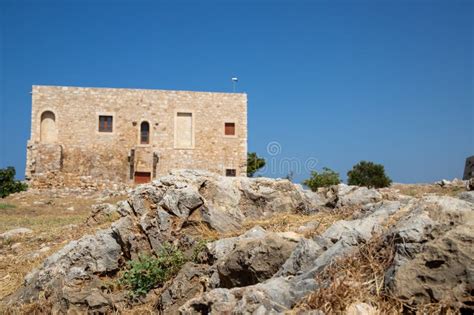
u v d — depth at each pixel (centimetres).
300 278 748
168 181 1317
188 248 1149
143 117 4925
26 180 4691
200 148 4962
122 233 1212
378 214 957
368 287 683
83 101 4856
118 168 4862
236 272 875
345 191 1561
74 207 3644
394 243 717
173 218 1222
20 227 2423
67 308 1055
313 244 830
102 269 1155
